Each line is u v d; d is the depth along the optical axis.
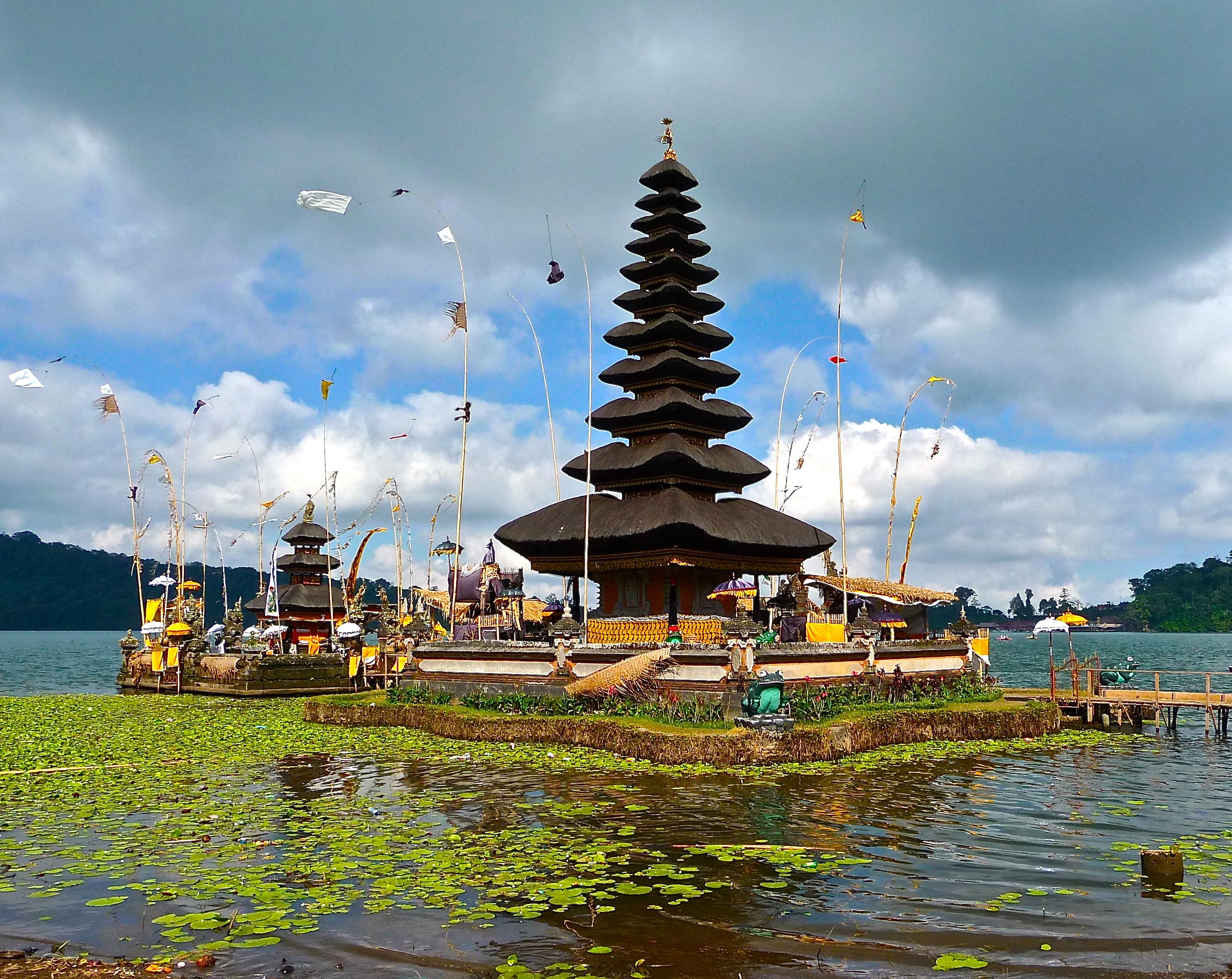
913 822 19.12
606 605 39.53
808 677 31.44
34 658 126.19
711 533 35.66
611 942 12.32
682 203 42.91
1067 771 26.19
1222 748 32.97
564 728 28.23
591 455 40.78
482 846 16.62
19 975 11.23
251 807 19.89
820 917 13.29
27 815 19.17
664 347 41.34
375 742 29.06
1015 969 11.52
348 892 14.13
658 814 19.30
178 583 55.81
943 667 38.31
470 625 43.31
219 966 11.53
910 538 51.34
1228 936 12.59
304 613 56.78
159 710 39.78
